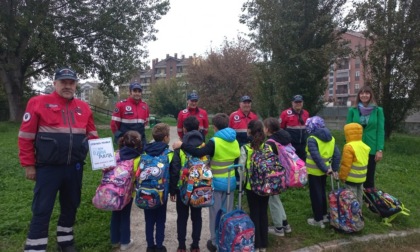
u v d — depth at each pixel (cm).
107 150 383
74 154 361
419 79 1255
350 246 421
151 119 2950
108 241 427
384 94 1322
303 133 634
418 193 660
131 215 535
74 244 403
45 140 345
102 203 371
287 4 1147
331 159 473
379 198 505
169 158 380
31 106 346
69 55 2166
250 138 414
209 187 367
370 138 535
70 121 362
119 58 2388
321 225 473
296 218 510
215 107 2930
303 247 415
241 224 351
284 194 623
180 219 393
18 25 1855
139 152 405
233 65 2912
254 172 388
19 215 495
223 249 355
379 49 1237
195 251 398
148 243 387
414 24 1198
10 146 1234
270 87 1496
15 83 2330
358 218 445
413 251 425
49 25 1978
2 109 2777
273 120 452
